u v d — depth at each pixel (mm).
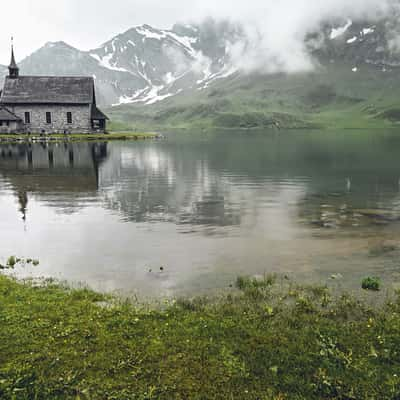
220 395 6789
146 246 15648
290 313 9758
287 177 34375
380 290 11242
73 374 7270
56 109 94188
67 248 15469
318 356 7828
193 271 12930
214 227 18516
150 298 10750
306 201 24453
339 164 43688
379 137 110625
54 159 47281
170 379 7160
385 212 21516
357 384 7055
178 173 36719
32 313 9484
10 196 25875
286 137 114188
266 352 7965
